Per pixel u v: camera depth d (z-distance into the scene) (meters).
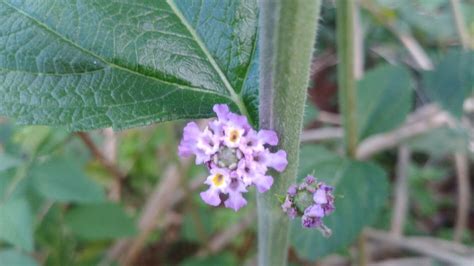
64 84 0.13
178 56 0.14
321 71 0.40
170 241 0.32
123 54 0.13
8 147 0.23
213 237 0.31
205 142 0.12
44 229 0.25
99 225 0.25
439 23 0.30
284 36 0.12
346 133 0.22
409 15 0.30
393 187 0.35
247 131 0.12
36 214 0.23
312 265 0.29
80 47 0.13
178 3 0.14
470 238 0.34
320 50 0.37
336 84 0.40
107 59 0.13
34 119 0.13
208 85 0.14
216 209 0.31
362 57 0.31
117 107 0.13
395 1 0.29
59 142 0.22
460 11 0.28
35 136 0.22
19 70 0.13
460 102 0.22
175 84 0.14
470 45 0.27
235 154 0.12
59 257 0.25
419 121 0.30
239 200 0.12
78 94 0.13
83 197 0.22
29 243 0.21
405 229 0.33
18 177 0.22
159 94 0.14
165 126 0.26
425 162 0.37
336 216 0.21
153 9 0.14
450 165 0.37
